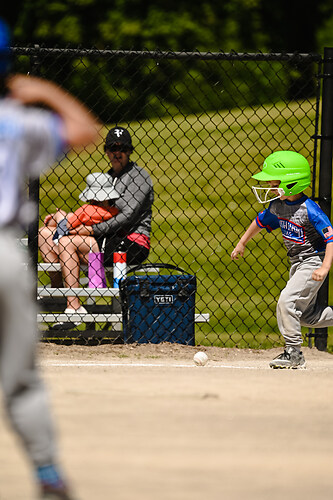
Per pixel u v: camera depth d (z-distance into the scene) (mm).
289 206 18734
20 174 8469
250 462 10641
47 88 8602
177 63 77438
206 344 25266
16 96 8586
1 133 8414
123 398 14109
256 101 73938
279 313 18797
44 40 88500
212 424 12469
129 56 21609
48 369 17547
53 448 8383
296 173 18516
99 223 22172
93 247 22125
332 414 13297
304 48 89938
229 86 76500
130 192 22453
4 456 10781
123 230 22609
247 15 88312
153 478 9922
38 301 22297
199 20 87875
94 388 14938
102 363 18984
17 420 8281
